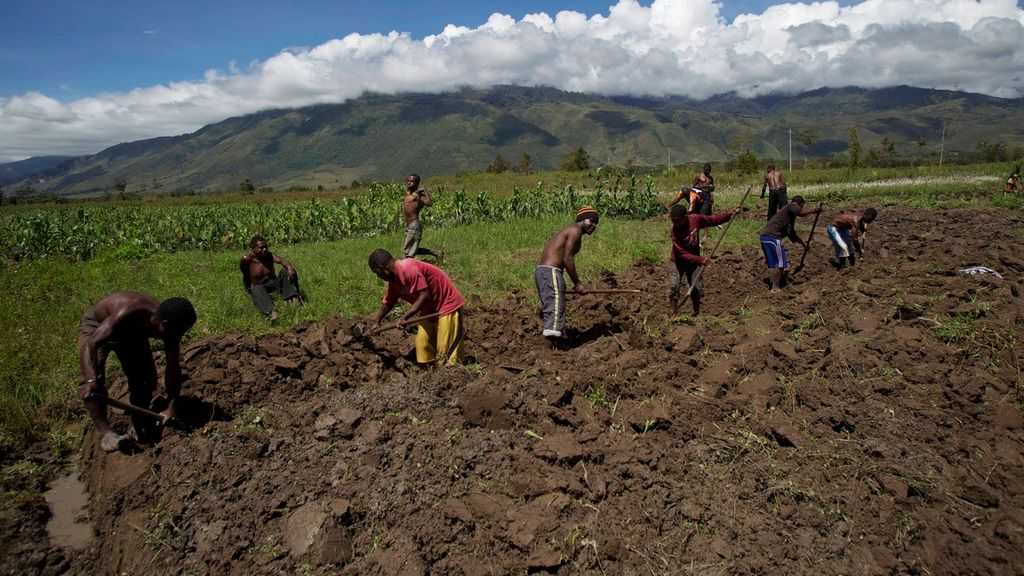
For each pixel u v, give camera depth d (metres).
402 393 5.14
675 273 7.89
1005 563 3.41
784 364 5.80
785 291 8.88
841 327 6.83
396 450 4.31
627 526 3.62
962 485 4.01
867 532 3.65
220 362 5.95
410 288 5.71
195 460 4.34
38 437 5.23
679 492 3.91
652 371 5.63
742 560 3.41
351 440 4.67
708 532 3.63
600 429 4.58
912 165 51.75
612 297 8.63
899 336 6.19
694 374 5.66
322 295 8.67
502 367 5.70
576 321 7.49
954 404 5.05
